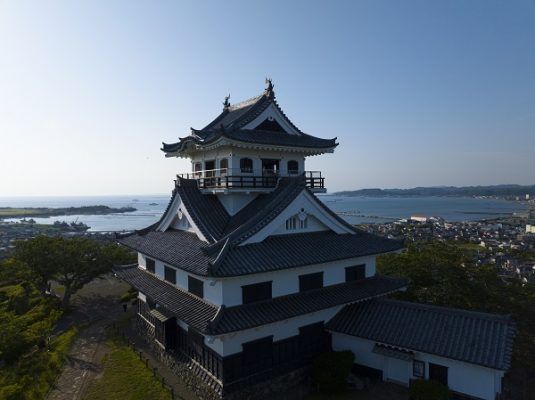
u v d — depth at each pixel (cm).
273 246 2283
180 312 2156
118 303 4478
